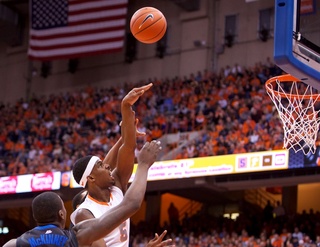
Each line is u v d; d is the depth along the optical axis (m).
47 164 30.75
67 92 38.69
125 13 33.88
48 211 5.89
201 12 36.88
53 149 32.69
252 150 25.92
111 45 33.88
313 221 26.50
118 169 7.49
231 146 26.59
